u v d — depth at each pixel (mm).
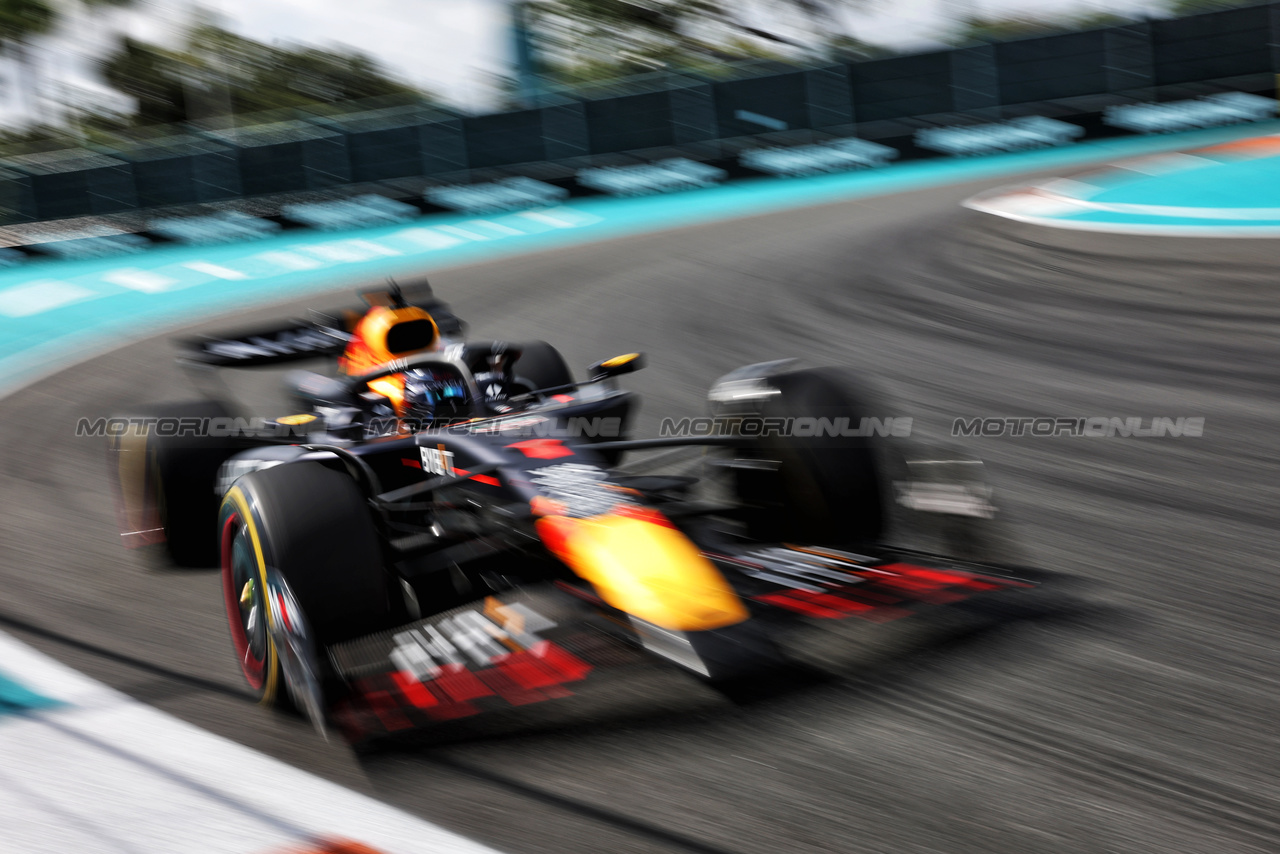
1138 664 6863
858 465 8133
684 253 31516
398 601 7973
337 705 6461
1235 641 7152
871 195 44125
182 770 6379
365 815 5727
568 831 5477
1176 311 18547
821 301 22219
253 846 5551
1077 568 8602
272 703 7020
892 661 6961
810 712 6414
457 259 39250
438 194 51562
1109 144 53500
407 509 8453
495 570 8211
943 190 42344
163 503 10305
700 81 54938
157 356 24234
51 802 6141
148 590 9852
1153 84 54031
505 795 5801
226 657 8094
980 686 6641
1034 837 5246
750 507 8359
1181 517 9617
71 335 30672
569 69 94000
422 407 9273
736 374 8781
